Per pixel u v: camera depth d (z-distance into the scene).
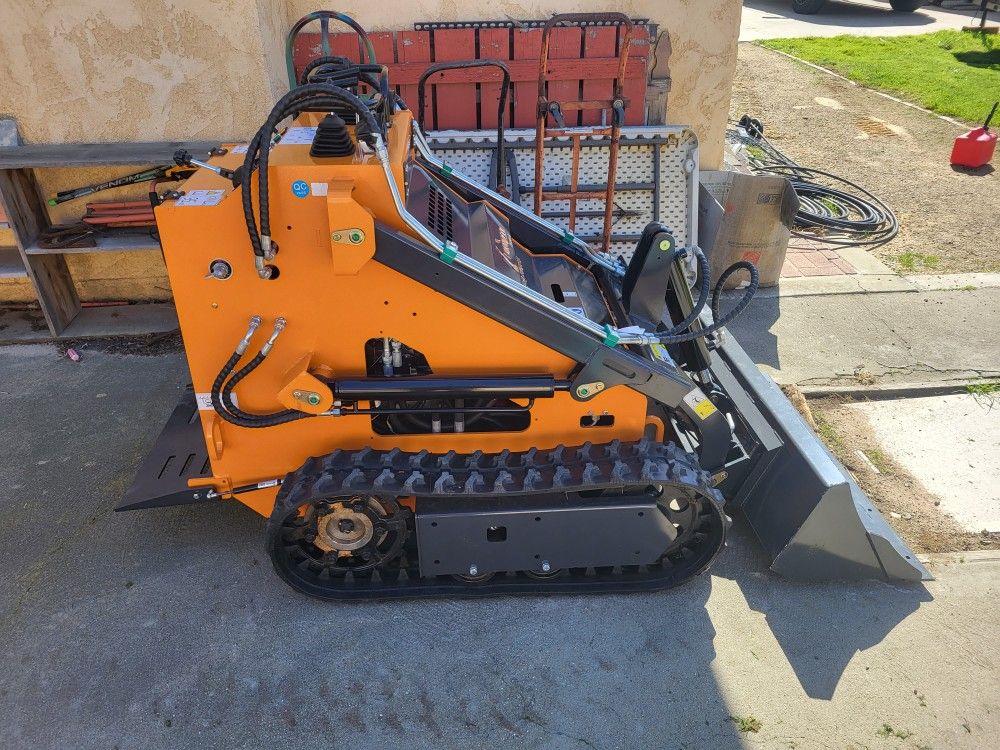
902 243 6.60
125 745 2.73
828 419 4.45
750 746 2.74
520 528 3.08
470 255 3.04
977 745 2.75
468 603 3.29
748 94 10.63
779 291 5.82
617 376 3.00
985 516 3.78
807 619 3.23
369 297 2.81
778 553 3.30
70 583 3.38
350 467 3.01
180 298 2.78
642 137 5.33
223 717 2.82
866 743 2.75
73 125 4.85
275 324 2.81
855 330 5.32
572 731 2.79
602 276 3.83
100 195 5.09
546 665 3.02
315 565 3.28
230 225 2.64
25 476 4.00
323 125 2.60
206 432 3.03
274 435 3.10
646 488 3.15
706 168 6.10
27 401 4.60
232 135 4.96
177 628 3.17
